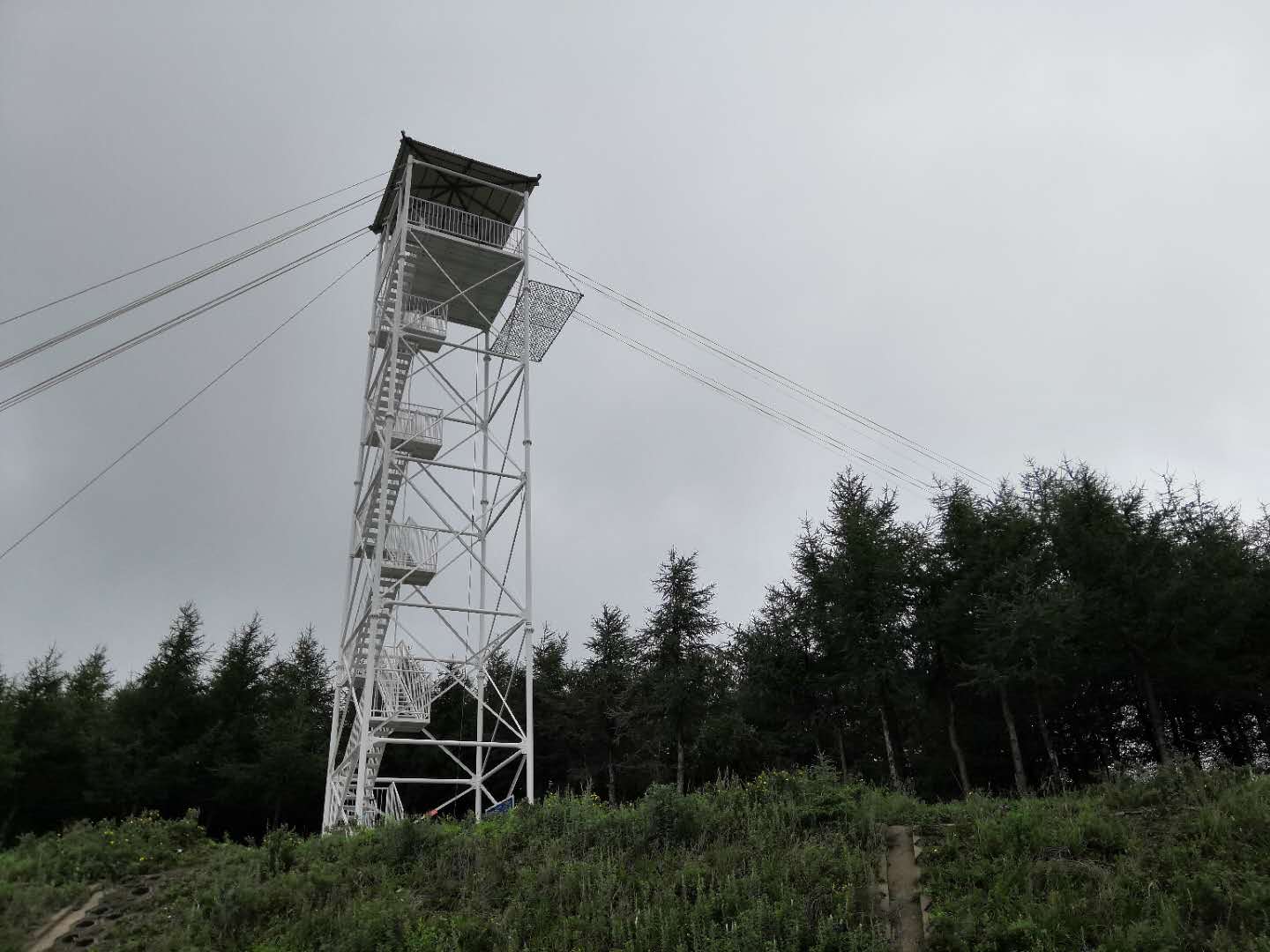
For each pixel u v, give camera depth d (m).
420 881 15.37
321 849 17.36
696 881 13.55
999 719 32.69
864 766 37.03
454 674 27.88
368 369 31.23
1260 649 28.22
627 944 12.20
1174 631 27.00
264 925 14.40
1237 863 11.70
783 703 34.38
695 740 36.44
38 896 15.75
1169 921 10.69
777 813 15.58
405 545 27.73
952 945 11.32
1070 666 27.70
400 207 30.67
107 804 37.03
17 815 36.62
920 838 14.27
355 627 27.88
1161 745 26.69
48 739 37.25
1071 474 31.08
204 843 19.55
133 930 14.65
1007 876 12.38
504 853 15.88
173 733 40.53
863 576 31.47
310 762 39.38
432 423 29.31
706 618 38.72
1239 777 14.70
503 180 32.34
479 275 32.53
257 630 44.03
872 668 30.31
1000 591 29.31
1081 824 13.48
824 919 11.95
